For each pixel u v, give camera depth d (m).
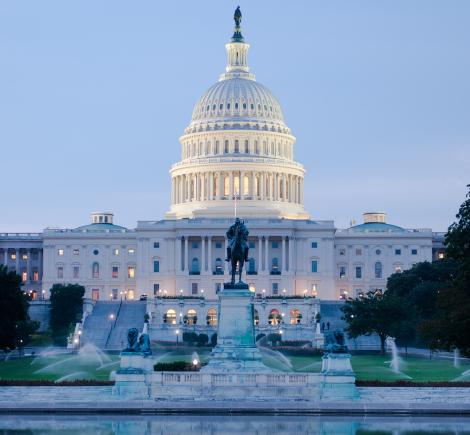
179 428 89.06
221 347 114.44
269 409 100.12
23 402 101.94
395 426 90.88
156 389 105.88
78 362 172.12
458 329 120.19
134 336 108.19
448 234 126.44
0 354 193.88
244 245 118.38
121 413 100.31
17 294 152.50
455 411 100.50
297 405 100.62
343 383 105.50
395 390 107.38
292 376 106.25
